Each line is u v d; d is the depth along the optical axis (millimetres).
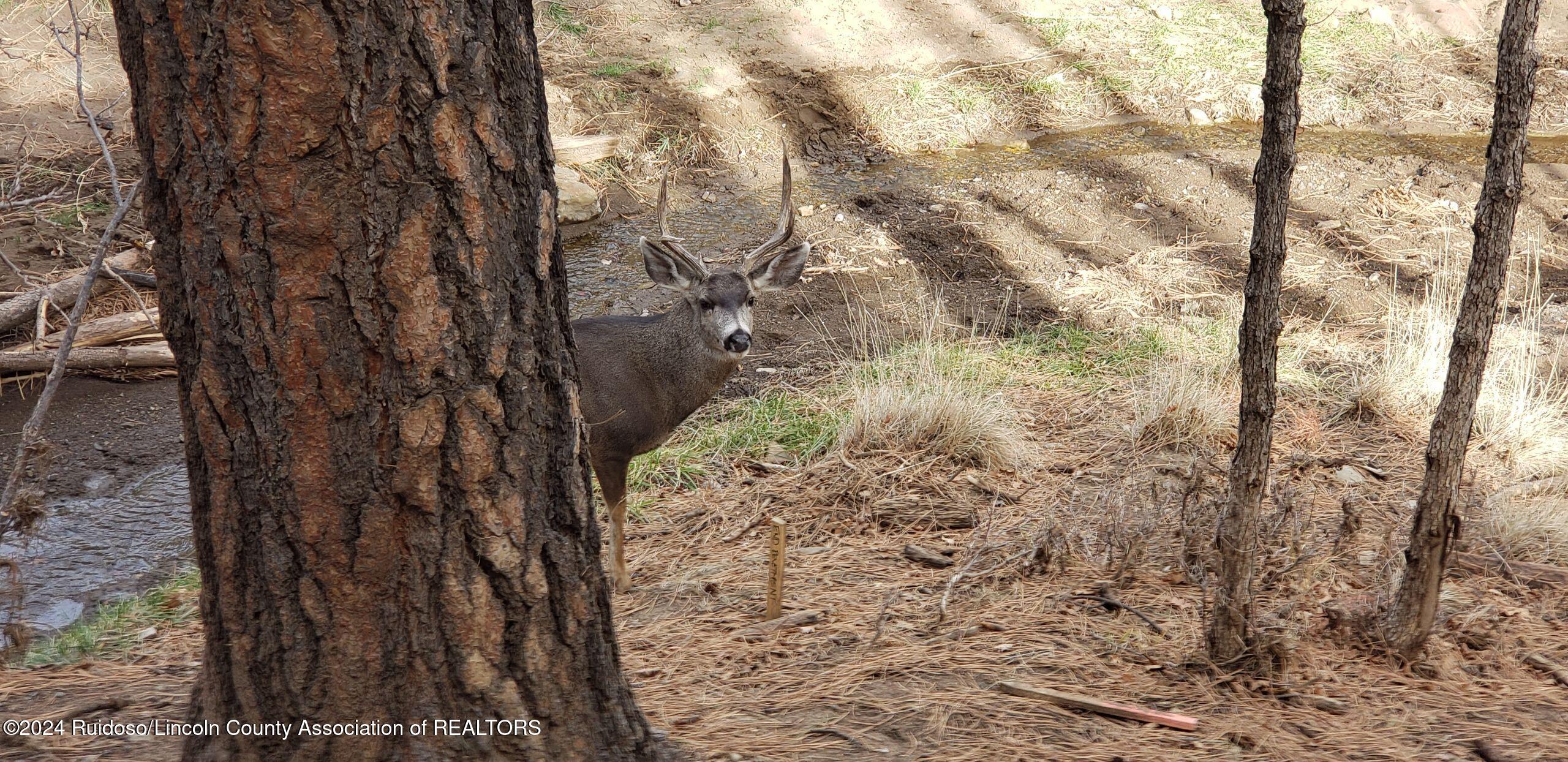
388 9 3361
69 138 13961
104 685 5551
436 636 3848
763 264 8633
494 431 3762
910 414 9430
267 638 3811
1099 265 13305
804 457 9445
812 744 4949
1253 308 5109
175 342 3650
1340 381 10508
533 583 3947
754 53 17188
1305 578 6535
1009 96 17328
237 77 3309
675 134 15625
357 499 3666
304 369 3537
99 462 9828
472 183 3582
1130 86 17625
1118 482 8633
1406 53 18453
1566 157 15680
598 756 4184
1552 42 18781
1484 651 6148
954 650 6059
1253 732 5113
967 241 13812
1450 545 5750
